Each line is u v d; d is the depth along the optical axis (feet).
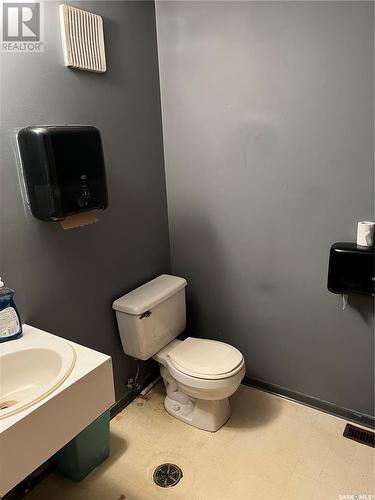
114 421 6.70
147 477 5.57
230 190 6.59
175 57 6.51
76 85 5.29
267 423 6.50
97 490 5.40
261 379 7.35
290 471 5.58
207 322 7.71
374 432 6.22
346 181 5.50
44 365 4.36
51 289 5.34
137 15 6.15
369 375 6.14
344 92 5.20
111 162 6.05
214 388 5.79
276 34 5.49
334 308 6.13
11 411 3.28
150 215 7.04
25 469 3.35
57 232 5.32
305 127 5.61
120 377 6.89
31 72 4.69
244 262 6.83
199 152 6.73
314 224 5.93
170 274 7.86
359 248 5.44
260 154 6.11
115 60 5.85
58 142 4.53
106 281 6.27
